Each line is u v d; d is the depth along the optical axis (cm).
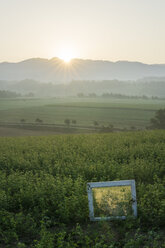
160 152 1512
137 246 618
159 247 618
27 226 735
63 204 807
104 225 712
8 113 17950
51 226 764
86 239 646
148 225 730
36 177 1156
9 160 1591
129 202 740
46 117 15650
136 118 14388
